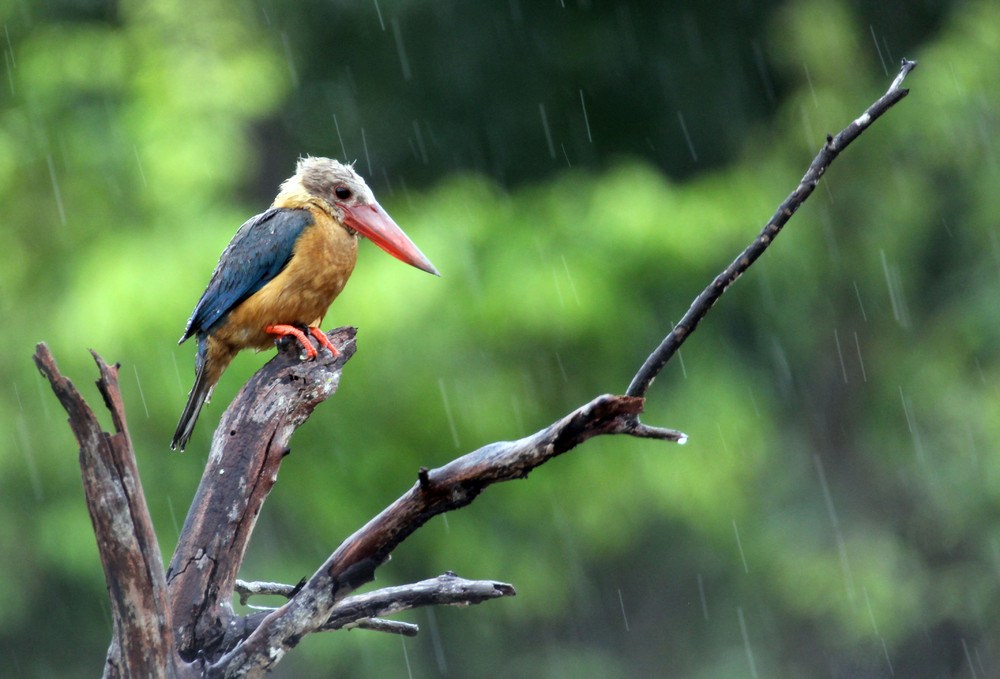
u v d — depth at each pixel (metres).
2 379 13.64
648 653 19.44
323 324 12.52
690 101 17.00
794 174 15.96
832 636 18.28
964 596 17.02
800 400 17.81
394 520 3.79
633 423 3.56
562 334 13.52
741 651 18.62
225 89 13.69
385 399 13.40
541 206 14.23
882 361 17.42
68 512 13.87
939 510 17.27
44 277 13.72
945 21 17.42
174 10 13.89
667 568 19.03
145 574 3.74
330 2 15.77
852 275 16.77
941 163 16.59
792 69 16.59
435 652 17.97
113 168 13.56
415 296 12.72
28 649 15.89
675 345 3.78
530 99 16.89
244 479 4.37
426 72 16.72
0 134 13.72
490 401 13.61
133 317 12.20
